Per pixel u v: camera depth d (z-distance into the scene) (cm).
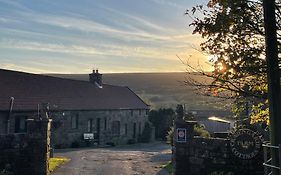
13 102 3469
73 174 1791
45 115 1638
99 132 4441
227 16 776
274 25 668
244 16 776
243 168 1404
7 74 3894
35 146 1585
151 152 3194
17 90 3734
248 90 820
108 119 4609
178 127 1564
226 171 1434
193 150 1534
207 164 1485
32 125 1591
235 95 831
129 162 2317
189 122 1560
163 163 2266
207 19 808
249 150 1398
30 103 3631
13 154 1573
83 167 2042
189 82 844
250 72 786
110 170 1952
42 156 1583
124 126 4925
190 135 1550
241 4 765
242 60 788
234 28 791
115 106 4791
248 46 802
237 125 1481
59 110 3828
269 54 662
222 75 806
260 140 1388
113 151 3269
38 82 4162
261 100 869
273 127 638
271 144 636
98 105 4506
